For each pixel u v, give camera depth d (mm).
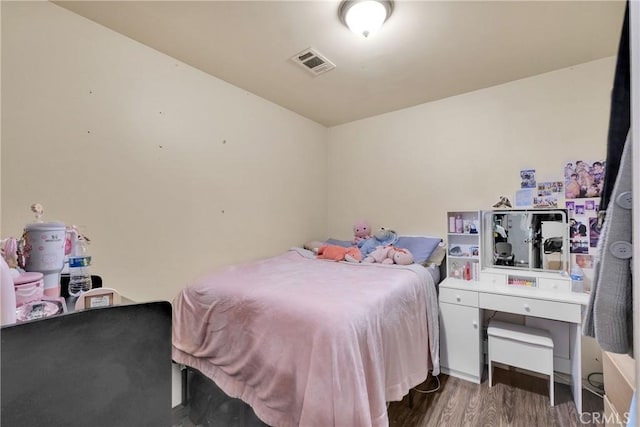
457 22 1652
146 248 1897
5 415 397
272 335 1380
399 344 1610
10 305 682
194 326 1773
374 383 1287
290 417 1253
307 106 2934
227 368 1562
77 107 1608
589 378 2051
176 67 2066
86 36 1644
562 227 2182
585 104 2121
